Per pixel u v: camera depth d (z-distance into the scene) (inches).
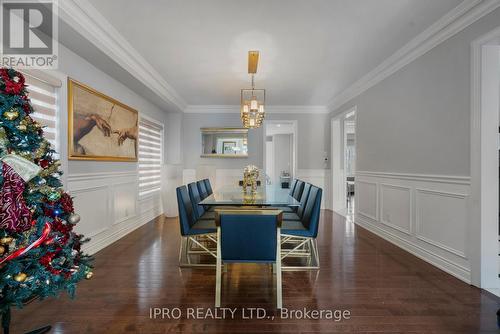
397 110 134.7
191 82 177.3
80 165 114.6
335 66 146.6
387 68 140.6
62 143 102.5
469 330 66.7
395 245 135.0
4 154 52.6
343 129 241.4
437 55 106.7
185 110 248.5
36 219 57.4
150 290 87.1
